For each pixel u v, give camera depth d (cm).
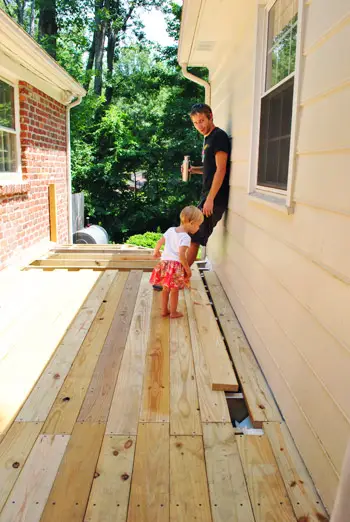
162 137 1723
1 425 215
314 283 190
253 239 321
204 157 438
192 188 1694
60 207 783
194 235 439
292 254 223
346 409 153
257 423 222
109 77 1908
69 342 314
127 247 687
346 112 160
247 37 364
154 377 267
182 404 237
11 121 563
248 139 352
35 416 223
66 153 826
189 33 489
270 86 313
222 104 525
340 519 112
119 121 1630
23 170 592
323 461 170
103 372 272
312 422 185
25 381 259
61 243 793
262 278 290
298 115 214
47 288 443
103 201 1684
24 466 186
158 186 1703
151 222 1772
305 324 200
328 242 175
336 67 169
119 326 346
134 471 184
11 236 537
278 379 239
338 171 166
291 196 221
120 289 444
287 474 184
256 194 320
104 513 163
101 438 206
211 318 368
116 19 1983
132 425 217
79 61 1708
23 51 510
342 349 158
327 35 178
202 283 480
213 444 204
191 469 186
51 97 712
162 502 168
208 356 294
